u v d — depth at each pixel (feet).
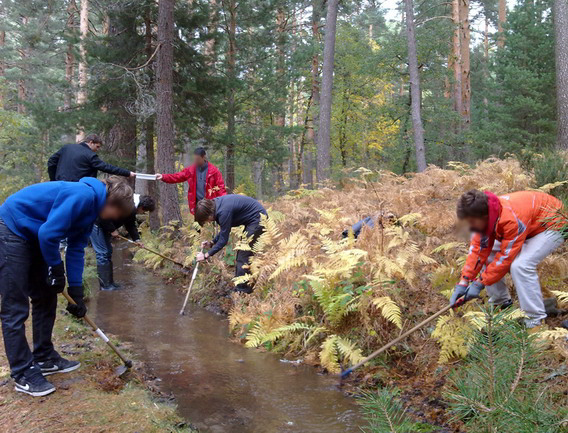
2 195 44.50
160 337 15.88
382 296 14.37
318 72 68.74
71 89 46.62
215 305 19.81
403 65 61.62
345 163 64.49
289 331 15.15
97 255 22.43
